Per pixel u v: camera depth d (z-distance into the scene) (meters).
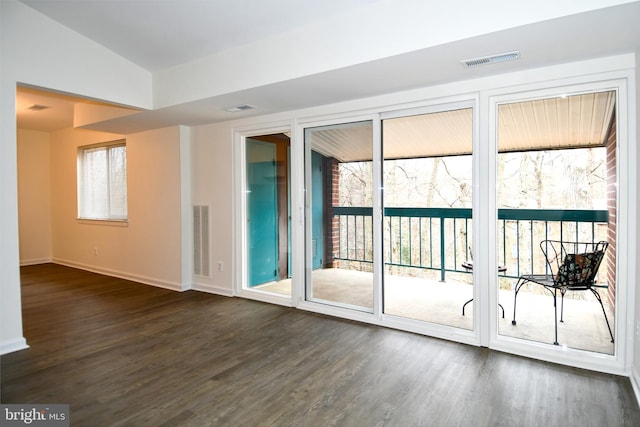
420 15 2.37
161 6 2.84
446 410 2.10
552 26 2.05
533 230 3.06
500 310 3.44
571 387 2.34
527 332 3.04
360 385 2.38
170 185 4.95
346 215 3.77
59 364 2.73
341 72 2.81
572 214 2.84
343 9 2.66
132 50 3.57
